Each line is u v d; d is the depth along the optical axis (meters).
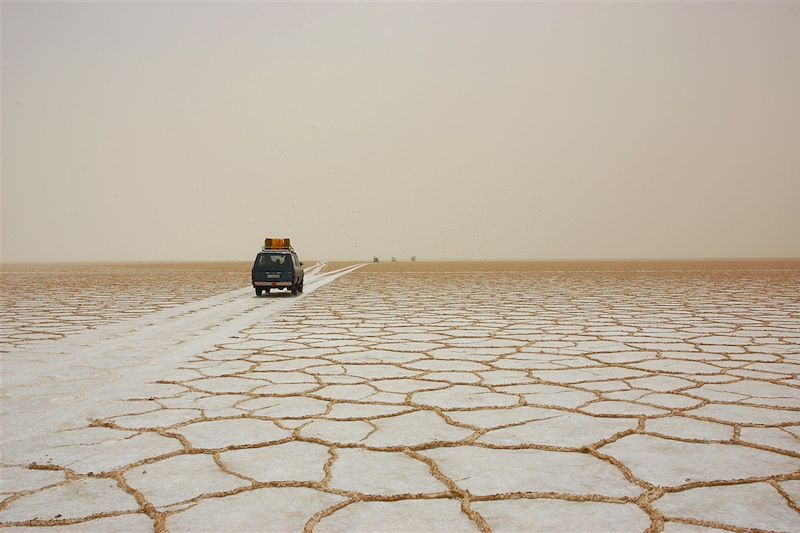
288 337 9.52
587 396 5.47
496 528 2.81
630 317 12.33
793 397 5.40
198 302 16.86
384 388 5.83
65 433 4.39
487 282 28.61
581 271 46.22
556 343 8.75
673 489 3.27
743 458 3.76
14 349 8.38
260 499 3.17
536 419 4.70
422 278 33.50
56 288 24.78
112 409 5.07
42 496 3.23
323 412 4.95
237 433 4.37
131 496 3.22
